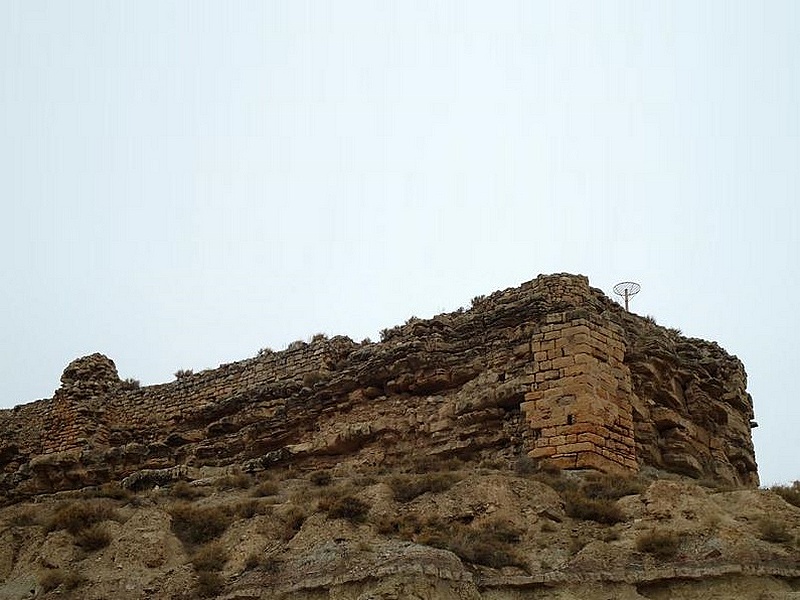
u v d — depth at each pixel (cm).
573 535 2212
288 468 3222
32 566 2436
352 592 1994
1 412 4409
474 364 3072
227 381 3838
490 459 2816
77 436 4041
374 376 3253
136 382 4272
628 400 2822
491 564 2086
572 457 2647
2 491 3994
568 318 2839
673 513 2181
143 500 2881
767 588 1892
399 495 2459
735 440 3253
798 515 2162
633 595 1950
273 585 2119
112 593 2277
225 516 2539
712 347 3412
